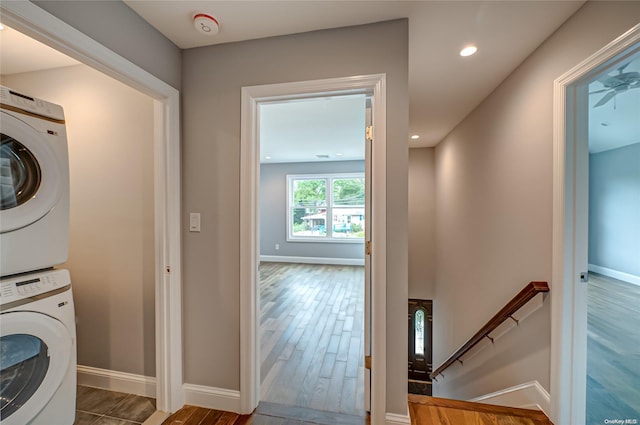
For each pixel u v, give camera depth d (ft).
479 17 4.71
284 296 13.12
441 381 12.48
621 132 14.49
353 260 20.93
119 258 5.87
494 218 7.89
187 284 5.59
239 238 5.34
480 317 8.95
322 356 7.54
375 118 4.78
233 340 5.42
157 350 5.40
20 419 3.83
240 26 4.82
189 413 5.38
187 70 5.49
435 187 15.98
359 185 21.16
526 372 6.02
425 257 16.40
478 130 9.15
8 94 3.82
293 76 5.06
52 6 3.39
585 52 4.40
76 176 6.02
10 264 3.82
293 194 22.13
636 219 15.20
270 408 5.49
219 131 5.38
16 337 3.83
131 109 5.73
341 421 5.15
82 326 6.08
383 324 4.79
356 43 4.83
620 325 10.05
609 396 6.31
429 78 7.16
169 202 5.28
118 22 4.21
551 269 5.25
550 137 5.31
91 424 5.06
